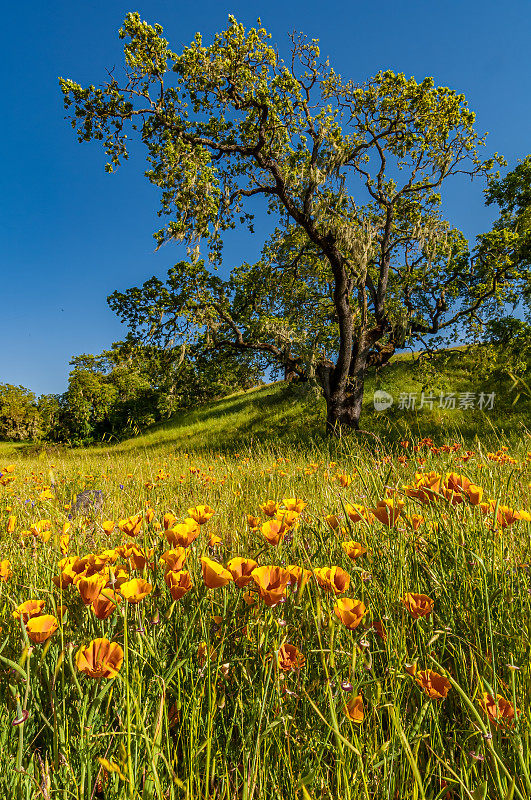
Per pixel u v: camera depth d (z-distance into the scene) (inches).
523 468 111.5
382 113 542.6
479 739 35.8
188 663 43.3
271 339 568.4
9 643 47.4
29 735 37.0
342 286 536.4
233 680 44.4
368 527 65.7
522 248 537.3
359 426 545.0
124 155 415.5
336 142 495.2
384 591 54.2
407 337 557.9
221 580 37.6
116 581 42.8
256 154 473.7
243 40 430.3
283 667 38.6
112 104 400.2
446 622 50.1
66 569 41.9
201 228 422.9
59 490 168.2
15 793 30.7
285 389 859.4
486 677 42.3
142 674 41.0
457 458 144.1
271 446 373.7
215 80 431.2
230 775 36.9
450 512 56.6
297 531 66.4
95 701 35.2
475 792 30.1
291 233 581.3
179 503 133.0
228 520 100.2
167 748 35.2
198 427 869.2
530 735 34.9
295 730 38.1
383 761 32.8
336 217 502.3
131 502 142.9
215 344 573.9
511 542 65.9
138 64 394.6
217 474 215.0
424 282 583.8
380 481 70.6
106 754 33.9
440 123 525.7
